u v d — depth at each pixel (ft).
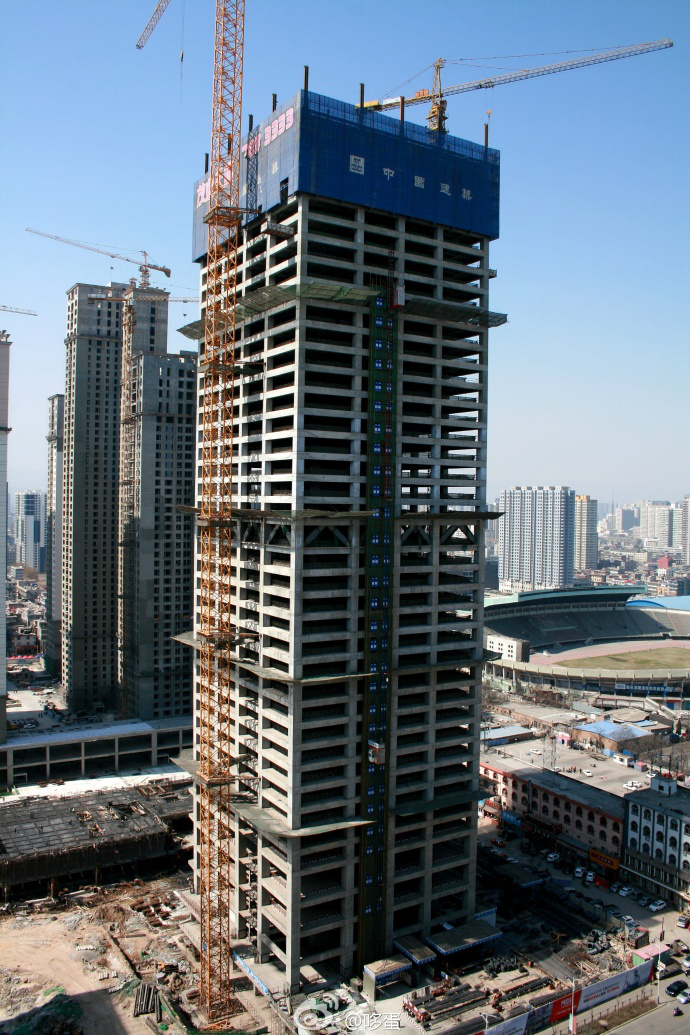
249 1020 391.24
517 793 652.07
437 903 472.44
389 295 431.84
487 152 472.44
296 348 408.87
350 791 418.72
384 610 428.56
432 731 449.89
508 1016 384.68
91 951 454.40
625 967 432.25
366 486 424.87
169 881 557.33
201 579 479.00
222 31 464.24
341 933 421.18
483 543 476.13
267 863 430.61
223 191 465.88
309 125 405.39
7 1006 401.08
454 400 463.83
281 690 420.36
